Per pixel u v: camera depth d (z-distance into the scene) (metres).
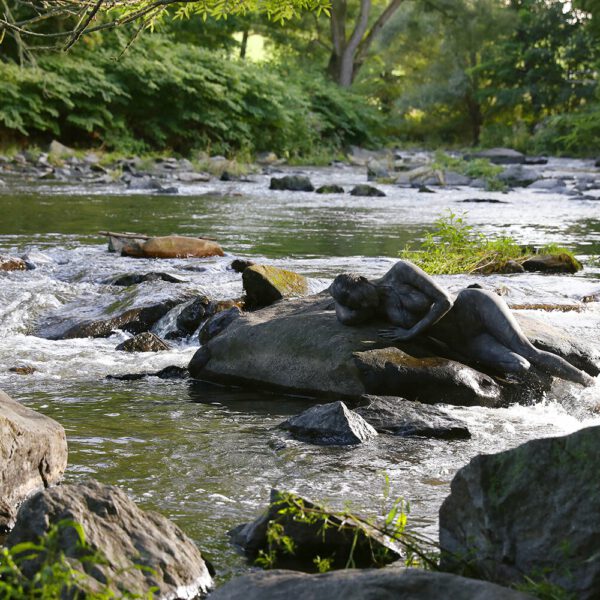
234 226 17.84
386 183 32.00
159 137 40.75
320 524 3.88
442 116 65.62
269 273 9.24
